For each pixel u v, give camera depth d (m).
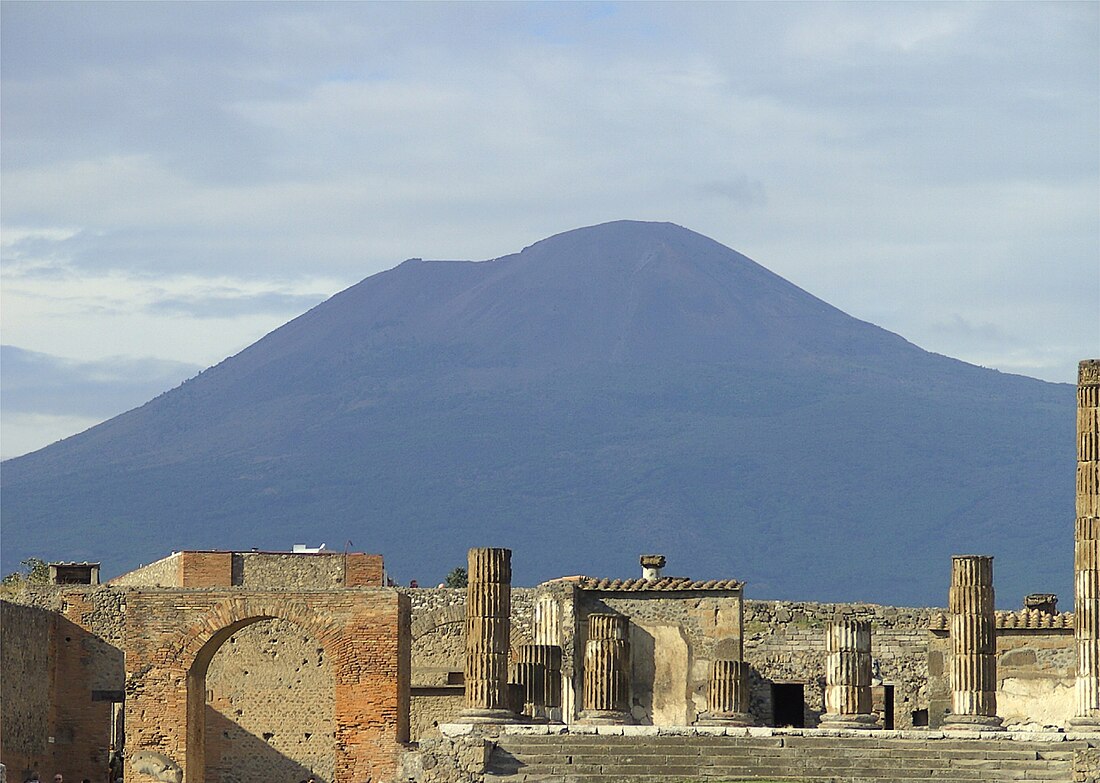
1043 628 130.75
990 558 112.25
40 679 129.88
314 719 137.62
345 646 117.19
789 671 139.00
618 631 118.44
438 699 138.50
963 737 103.12
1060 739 102.00
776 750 102.88
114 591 135.00
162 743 117.19
